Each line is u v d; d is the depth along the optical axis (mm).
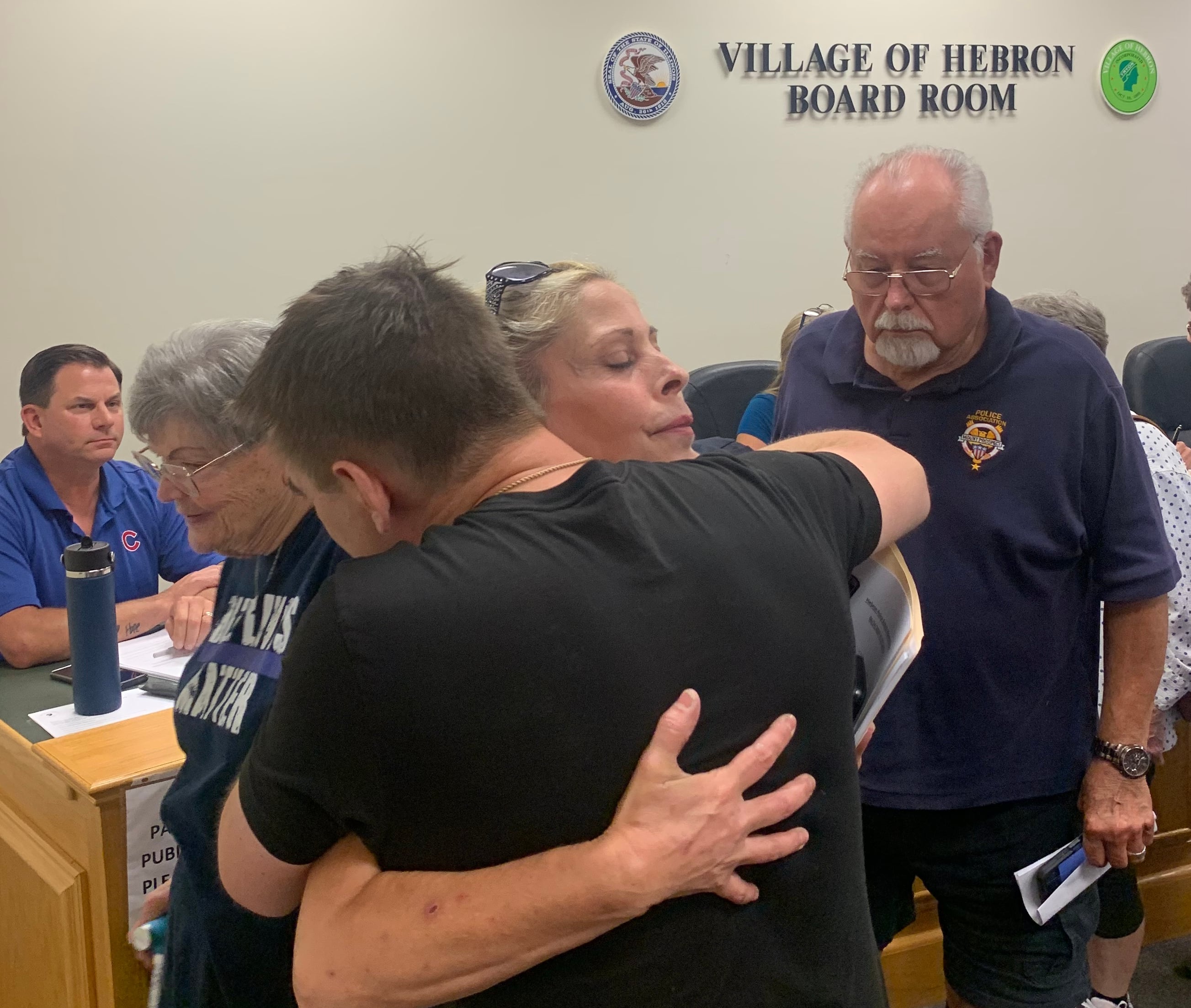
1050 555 1308
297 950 684
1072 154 3889
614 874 626
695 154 3438
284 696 648
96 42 2807
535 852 653
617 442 1046
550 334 1036
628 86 3312
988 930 1406
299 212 3061
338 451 707
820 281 3660
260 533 1029
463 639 621
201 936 1002
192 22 2885
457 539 663
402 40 3082
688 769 675
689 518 711
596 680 642
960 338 1305
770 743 693
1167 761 2178
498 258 3277
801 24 3494
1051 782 1353
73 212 2850
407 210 3164
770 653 704
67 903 1305
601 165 3338
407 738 616
